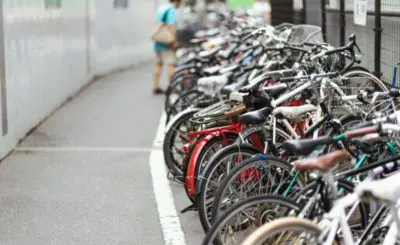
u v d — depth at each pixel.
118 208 11.02
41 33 18.58
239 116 9.40
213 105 11.24
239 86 11.66
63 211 10.85
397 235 6.33
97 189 12.12
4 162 14.06
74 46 24.25
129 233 9.82
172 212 10.80
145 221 10.37
